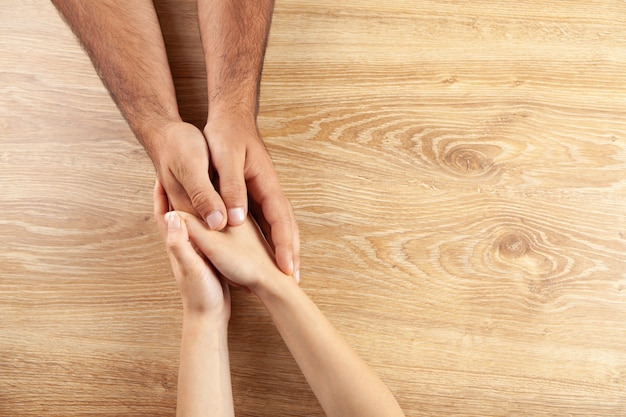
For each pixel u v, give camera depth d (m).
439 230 0.88
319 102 0.92
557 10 0.96
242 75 0.86
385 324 0.85
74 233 0.87
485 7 0.96
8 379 0.83
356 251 0.87
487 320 0.85
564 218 0.88
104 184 0.88
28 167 0.89
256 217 0.86
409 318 0.85
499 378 0.83
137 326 0.84
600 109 0.92
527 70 0.94
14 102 0.91
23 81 0.91
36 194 0.88
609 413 0.83
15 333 0.84
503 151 0.90
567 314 0.85
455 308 0.85
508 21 0.96
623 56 0.95
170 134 0.81
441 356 0.84
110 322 0.84
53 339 0.84
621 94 0.93
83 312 0.85
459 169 0.90
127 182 0.89
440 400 0.83
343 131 0.91
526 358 0.84
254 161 0.82
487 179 0.89
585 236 0.88
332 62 0.93
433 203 0.88
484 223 0.88
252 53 0.87
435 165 0.90
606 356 0.84
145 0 0.89
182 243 0.74
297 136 0.90
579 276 0.86
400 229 0.87
